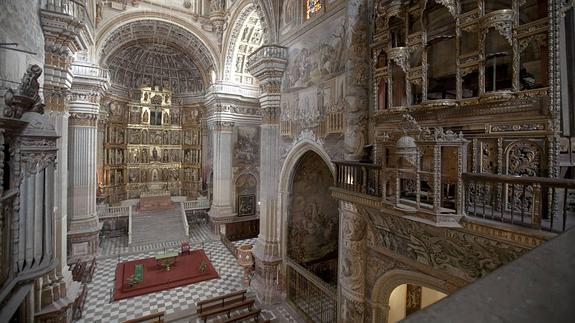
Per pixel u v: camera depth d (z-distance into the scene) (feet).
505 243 14.74
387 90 25.48
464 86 21.06
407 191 22.74
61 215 35.63
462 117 20.03
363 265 27.63
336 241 50.24
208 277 50.98
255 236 78.64
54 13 30.60
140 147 88.48
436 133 16.76
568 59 16.12
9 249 16.85
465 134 19.60
